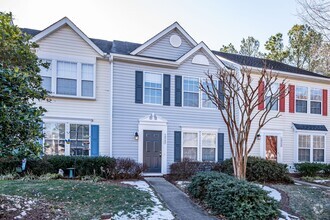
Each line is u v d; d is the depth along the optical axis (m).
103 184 9.37
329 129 16.95
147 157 12.97
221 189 7.23
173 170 12.44
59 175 10.48
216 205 7.21
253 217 6.55
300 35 28.67
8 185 8.46
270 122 15.41
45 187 8.25
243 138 8.68
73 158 11.01
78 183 9.15
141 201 7.61
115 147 12.46
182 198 8.52
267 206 6.90
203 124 14.12
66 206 6.79
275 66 17.66
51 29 11.70
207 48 14.30
